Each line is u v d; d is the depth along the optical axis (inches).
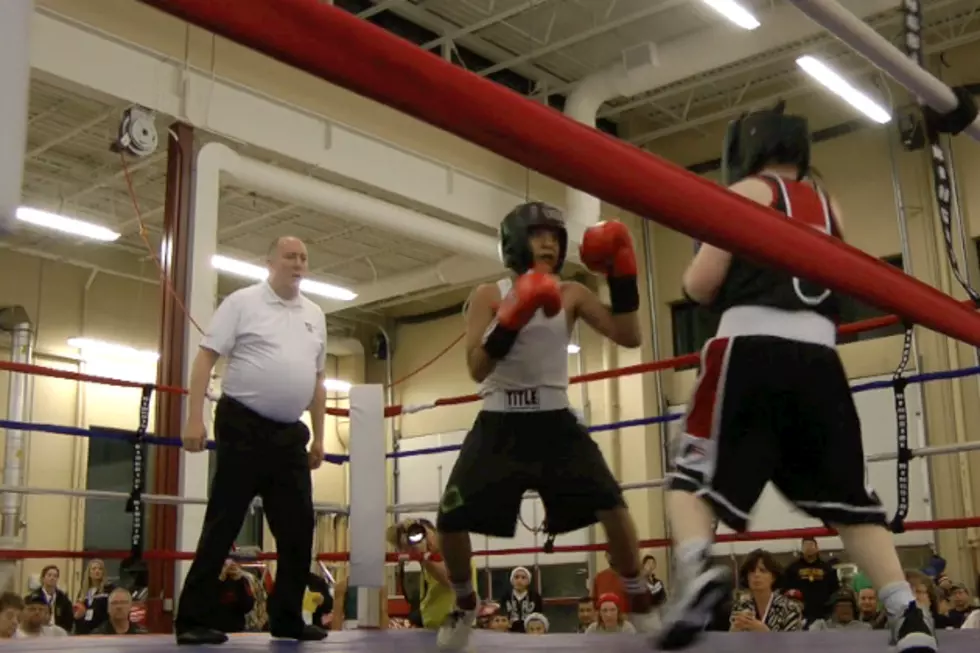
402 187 320.2
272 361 105.4
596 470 83.3
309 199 298.5
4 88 25.1
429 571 168.6
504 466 82.4
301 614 108.5
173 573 241.9
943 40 340.5
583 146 37.5
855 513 62.2
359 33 31.4
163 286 260.5
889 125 355.6
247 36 29.7
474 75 34.3
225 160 274.2
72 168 354.0
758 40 305.0
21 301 395.9
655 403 393.1
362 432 143.6
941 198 82.7
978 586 265.0
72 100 299.1
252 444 104.7
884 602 61.3
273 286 109.1
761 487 61.6
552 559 408.5
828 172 371.2
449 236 335.0
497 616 268.7
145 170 349.4
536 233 84.5
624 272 80.1
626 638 90.4
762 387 61.3
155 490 247.6
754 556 185.6
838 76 292.7
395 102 32.9
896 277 58.7
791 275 51.6
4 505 363.6
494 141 35.2
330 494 474.6
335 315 485.4
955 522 118.3
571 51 349.7
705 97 387.9
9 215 24.8
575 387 412.8
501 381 84.0
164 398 251.9
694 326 397.1
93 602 262.5
